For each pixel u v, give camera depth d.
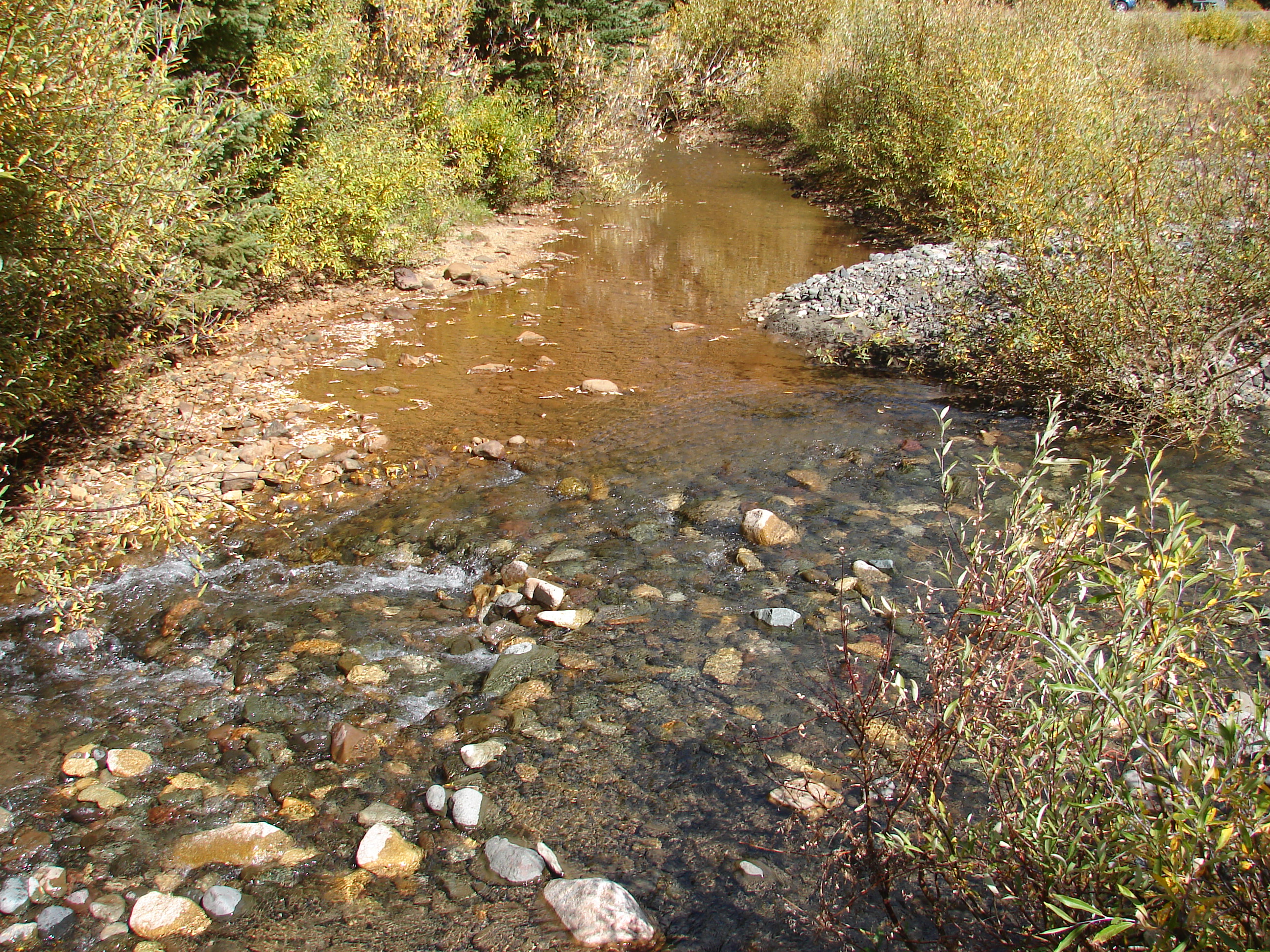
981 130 9.95
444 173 12.62
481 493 5.76
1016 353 7.29
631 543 5.11
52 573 4.27
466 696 3.89
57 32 5.09
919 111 14.21
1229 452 5.87
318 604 4.60
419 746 3.60
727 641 4.18
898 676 2.82
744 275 11.56
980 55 13.34
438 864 3.02
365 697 3.88
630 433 6.70
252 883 2.96
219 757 3.54
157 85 6.45
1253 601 4.07
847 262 12.09
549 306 10.20
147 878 2.98
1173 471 5.70
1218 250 6.20
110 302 6.06
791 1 26.42
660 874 2.94
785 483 5.79
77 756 3.53
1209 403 6.06
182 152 6.73
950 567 3.28
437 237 12.15
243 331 8.83
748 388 7.65
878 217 14.84
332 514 5.52
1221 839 1.76
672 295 10.67
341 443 6.49
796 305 10.05
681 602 4.52
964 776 3.16
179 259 6.50
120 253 5.54
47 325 5.60
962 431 6.59
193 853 3.07
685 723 3.65
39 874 2.98
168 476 5.78
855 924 2.68
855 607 4.39
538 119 15.53
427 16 13.50
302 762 3.51
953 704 2.52
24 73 4.79
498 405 7.26
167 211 5.93
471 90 14.66
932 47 14.86
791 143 22.23
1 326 5.39
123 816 3.24
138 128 5.90
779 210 15.91
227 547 5.16
